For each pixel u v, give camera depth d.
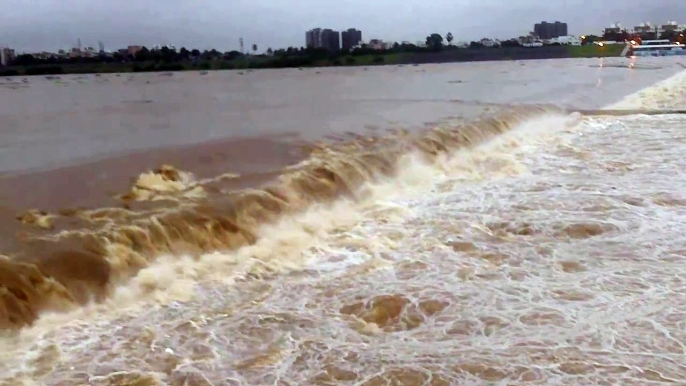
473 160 15.97
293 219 10.37
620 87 45.97
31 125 22.23
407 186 13.38
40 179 11.63
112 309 7.18
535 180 13.84
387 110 28.22
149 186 11.20
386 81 64.12
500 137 19.34
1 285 6.80
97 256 7.84
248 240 9.35
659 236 9.76
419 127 20.75
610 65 96.75
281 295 7.71
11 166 13.02
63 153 14.88
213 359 6.18
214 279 8.09
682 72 63.72
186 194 10.63
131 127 21.50
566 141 19.86
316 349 6.40
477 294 7.69
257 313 7.19
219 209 9.74
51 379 5.75
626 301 7.40
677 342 6.41
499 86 51.50
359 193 12.34
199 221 9.16
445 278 8.23
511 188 13.11
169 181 11.64
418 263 8.79
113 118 25.27
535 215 10.98
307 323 6.98
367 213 11.23
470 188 13.20
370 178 13.05
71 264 7.54
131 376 5.83
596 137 20.62
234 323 6.95
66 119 24.72
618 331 6.66
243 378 5.86
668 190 12.52
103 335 6.59
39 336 6.48
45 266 7.36
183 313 7.15
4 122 23.38
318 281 8.15
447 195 12.61
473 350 6.33
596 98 36.44
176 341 6.52
